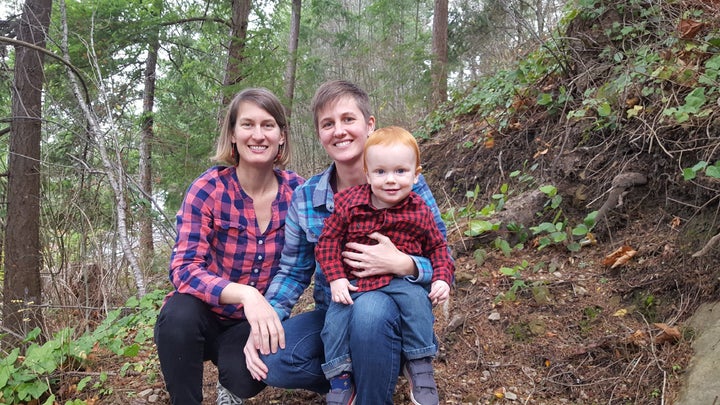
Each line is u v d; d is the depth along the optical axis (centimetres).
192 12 992
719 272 245
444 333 277
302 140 1248
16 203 578
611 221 321
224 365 209
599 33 416
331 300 202
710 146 288
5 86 690
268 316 199
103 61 838
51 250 554
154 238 683
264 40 875
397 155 191
